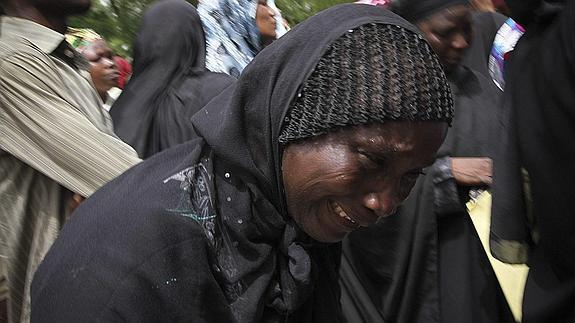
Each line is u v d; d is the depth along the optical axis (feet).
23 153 6.48
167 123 8.70
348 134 3.46
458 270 7.09
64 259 3.59
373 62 3.48
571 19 5.57
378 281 7.20
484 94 7.80
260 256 3.86
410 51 3.53
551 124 5.74
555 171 5.78
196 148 3.94
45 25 6.99
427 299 7.12
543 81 5.79
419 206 7.00
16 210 6.50
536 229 6.37
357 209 3.58
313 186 3.57
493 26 10.71
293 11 15.12
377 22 3.59
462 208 7.11
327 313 4.39
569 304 6.14
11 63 6.44
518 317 7.44
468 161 7.11
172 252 3.58
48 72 6.59
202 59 9.49
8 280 6.44
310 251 4.19
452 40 7.55
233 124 3.76
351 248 7.25
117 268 3.50
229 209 3.81
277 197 3.82
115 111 9.09
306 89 3.54
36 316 3.61
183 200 3.70
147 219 3.59
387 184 3.52
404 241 7.02
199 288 3.63
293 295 3.97
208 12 10.64
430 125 3.48
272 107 3.67
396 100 3.40
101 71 10.53
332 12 3.71
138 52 9.32
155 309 3.53
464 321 7.04
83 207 3.80
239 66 10.68
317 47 3.57
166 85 8.99
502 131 6.33
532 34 6.14
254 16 11.03
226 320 3.74
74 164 6.57
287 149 3.64
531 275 6.34
